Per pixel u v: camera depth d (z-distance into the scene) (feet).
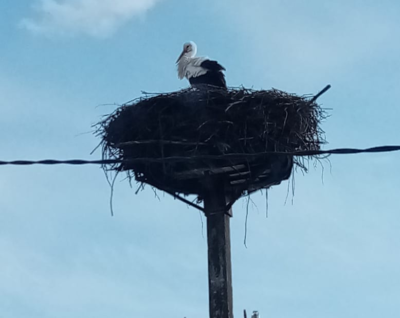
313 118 31.45
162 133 29.40
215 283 26.81
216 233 27.91
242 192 30.19
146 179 30.19
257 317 29.19
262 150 28.94
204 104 29.37
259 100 29.50
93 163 24.40
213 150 28.99
